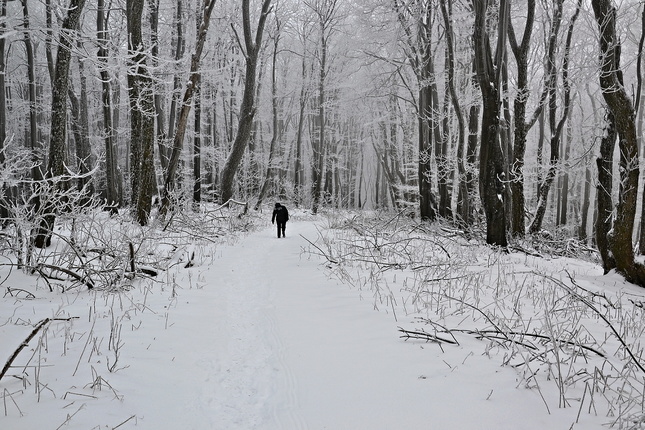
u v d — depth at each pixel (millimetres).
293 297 6867
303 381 3855
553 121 15992
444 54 21812
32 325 4504
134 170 13906
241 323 5719
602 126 9977
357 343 4594
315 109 35250
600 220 9703
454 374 3598
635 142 8312
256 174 33562
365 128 34375
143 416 3082
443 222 17406
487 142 12469
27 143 33594
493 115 12289
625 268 8500
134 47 12070
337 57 29328
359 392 3506
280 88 36438
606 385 3080
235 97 31625
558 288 7426
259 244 14133
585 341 4254
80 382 3410
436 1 18516
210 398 3607
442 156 19516
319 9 29031
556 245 14414
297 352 4543
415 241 12516
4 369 3275
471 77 18469
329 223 18500
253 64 20047
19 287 6344
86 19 21641
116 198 20109
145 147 13148
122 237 7598
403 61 20625
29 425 2740
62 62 9156
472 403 3107
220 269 9242
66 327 4531
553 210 32438
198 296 6734
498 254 10859
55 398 3123
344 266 8859
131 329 4777
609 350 4258
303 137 45656
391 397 3340
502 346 4242
